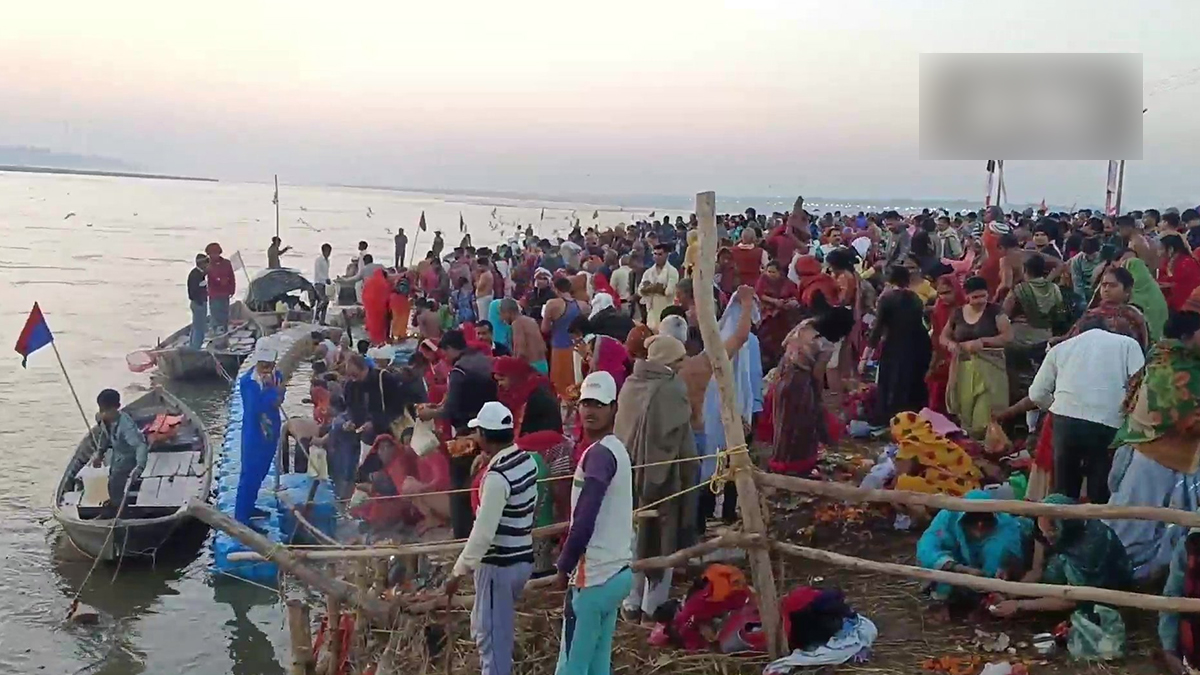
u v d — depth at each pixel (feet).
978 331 31.60
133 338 89.40
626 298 59.21
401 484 34.53
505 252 93.76
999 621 21.84
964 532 22.80
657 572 22.91
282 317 86.89
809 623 20.83
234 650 32.91
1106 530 21.04
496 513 18.74
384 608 23.61
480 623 19.13
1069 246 45.78
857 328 41.42
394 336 71.87
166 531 38.19
